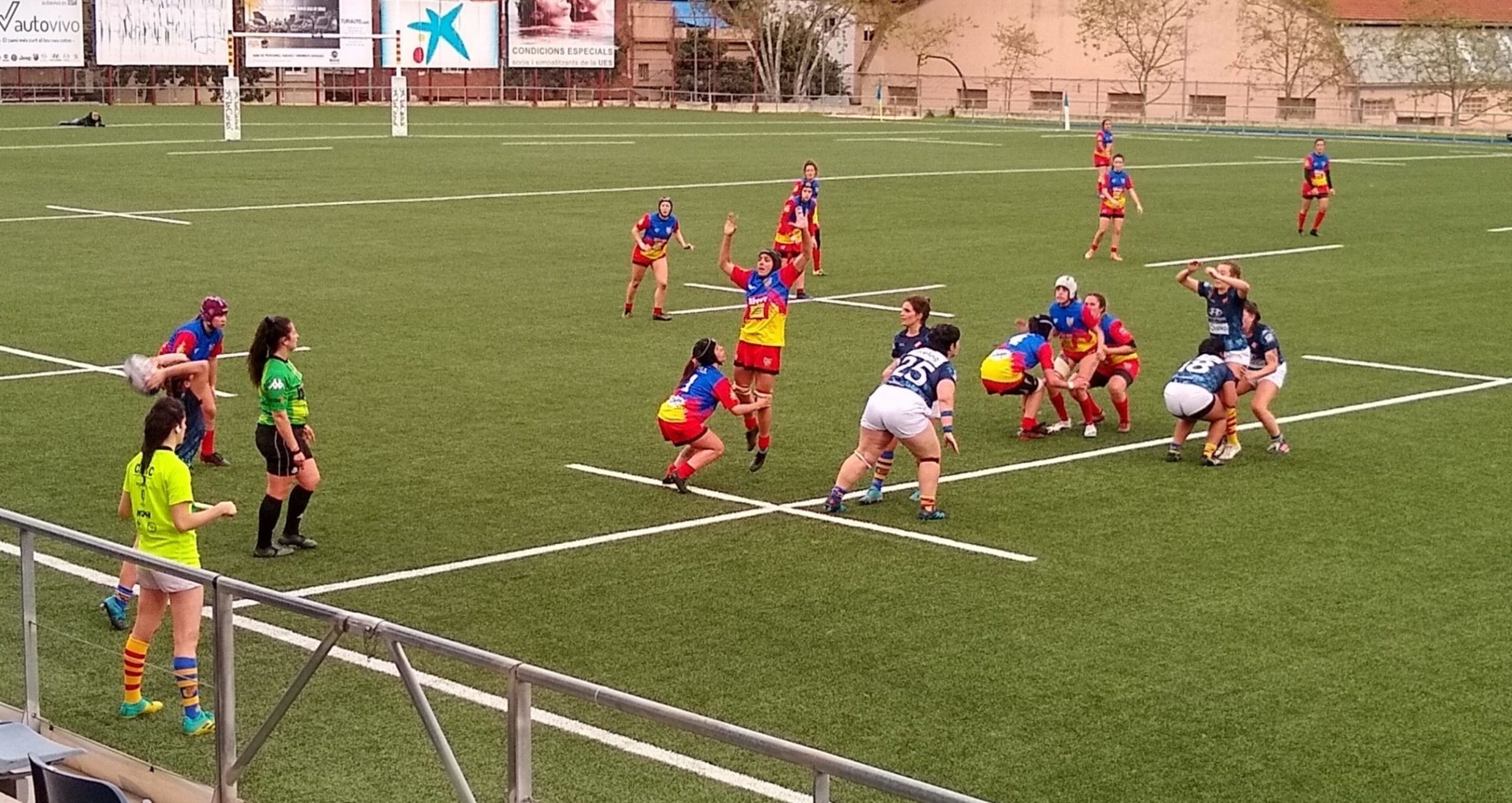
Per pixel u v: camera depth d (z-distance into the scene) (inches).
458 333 856.3
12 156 1886.1
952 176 1882.4
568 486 560.1
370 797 297.6
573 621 423.8
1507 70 3282.5
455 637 411.2
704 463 552.7
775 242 1098.7
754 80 3885.3
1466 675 390.6
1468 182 1934.1
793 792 309.4
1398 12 3467.0
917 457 524.7
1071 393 653.9
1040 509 538.6
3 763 302.8
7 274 1023.0
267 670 322.7
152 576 338.3
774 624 422.3
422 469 581.3
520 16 3484.3
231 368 761.6
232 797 302.2
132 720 348.8
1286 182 1899.6
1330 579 464.8
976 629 419.5
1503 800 322.3
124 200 1449.3
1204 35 3518.7
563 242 1229.1
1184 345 864.9
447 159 1977.1
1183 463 606.2
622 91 3779.5
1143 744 347.3
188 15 3120.1
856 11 3809.1
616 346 828.0
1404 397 733.9
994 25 3750.0
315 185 1611.7
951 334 527.8
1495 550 496.7
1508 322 949.2
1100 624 423.8
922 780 327.3
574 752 317.7
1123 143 2650.1
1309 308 997.2
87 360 767.1
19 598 374.0
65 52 3036.4
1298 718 362.6
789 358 805.9
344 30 3240.7
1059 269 1143.6
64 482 556.4
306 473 478.9
